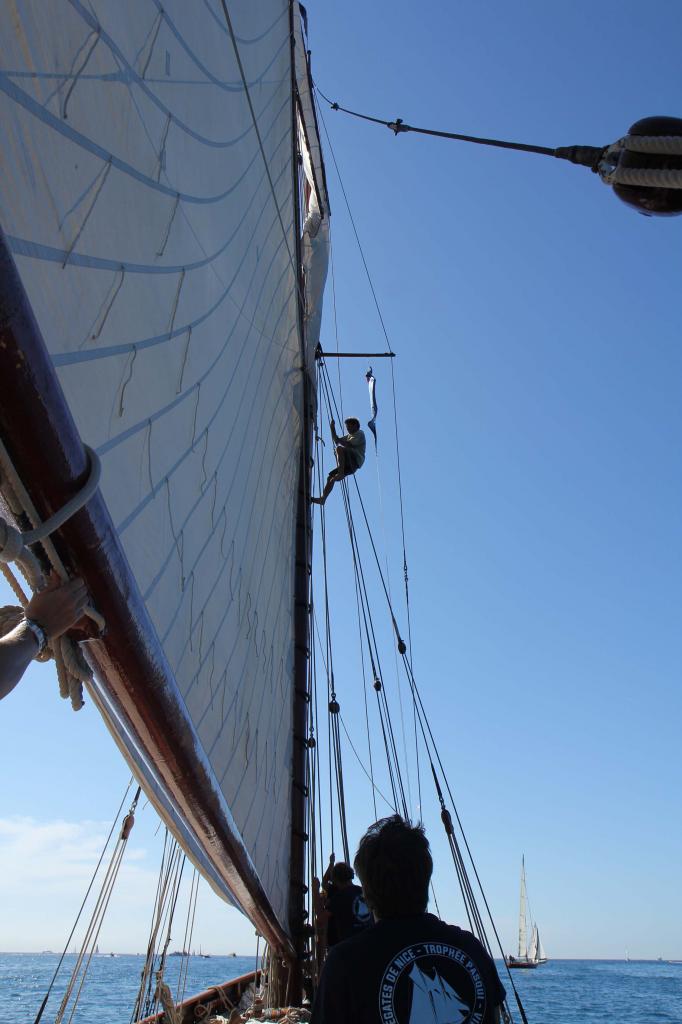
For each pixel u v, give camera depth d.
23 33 1.95
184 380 3.59
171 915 8.74
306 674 9.05
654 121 2.96
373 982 2.20
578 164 3.40
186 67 3.48
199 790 4.22
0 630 2.14
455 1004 2.20
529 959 120.44
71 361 2.39
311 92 10.14
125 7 2.68
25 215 2.01
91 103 2.40
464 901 9.13
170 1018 6.42
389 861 2.36
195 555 3.93
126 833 7.04
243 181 4.94
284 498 8.20
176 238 3.36
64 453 1.99
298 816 8.72
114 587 2.45
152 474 3.19
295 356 8.47
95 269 2.49
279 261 6.79
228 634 4.91
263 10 5.45
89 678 2.43
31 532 1.99
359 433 11.95
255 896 6.59
